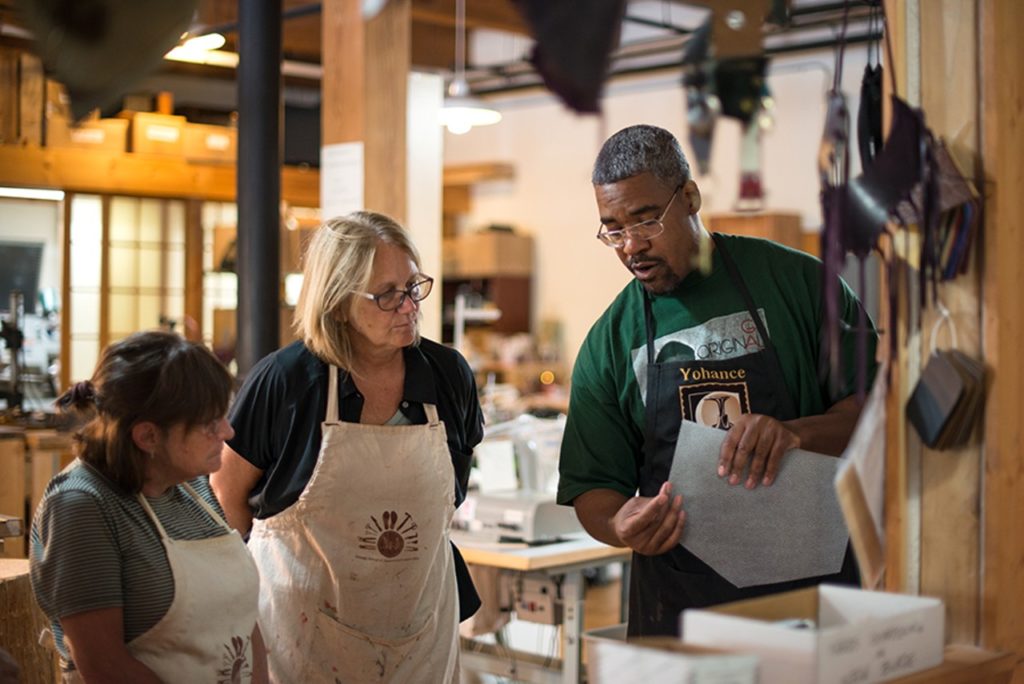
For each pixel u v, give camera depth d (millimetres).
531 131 13148
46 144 7887
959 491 2084
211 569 2246
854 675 1658
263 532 2676
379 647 2633
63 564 2086
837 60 1881
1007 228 2051
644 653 1470
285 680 2652
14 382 7199
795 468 2475
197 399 2166
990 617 2047
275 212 4688
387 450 2605
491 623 4668
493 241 12805
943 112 2084
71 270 8648
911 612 1790
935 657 1842
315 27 8742
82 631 2068
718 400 2584
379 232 2600
